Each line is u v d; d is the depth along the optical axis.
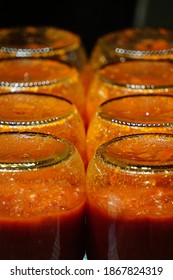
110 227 0.54
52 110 0.63
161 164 0.54
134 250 0.54
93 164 0.56
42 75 0.73
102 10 1.04
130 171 0.53
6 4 1.06
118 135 0.60
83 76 0.86
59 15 1.06
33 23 1.07
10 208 0.53
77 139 0.62
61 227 0.54
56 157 0.54
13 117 0.62
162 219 0.53
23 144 0.56
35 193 0.53
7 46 0.85
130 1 1.03
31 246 0.53
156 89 0.67
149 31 0.91
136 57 0.82
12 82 0.69
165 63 0.75
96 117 0.63
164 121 0.61
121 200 0.53
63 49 0.84
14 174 0.53
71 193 0.54
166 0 0.96
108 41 0.87
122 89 0.68
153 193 0.53
